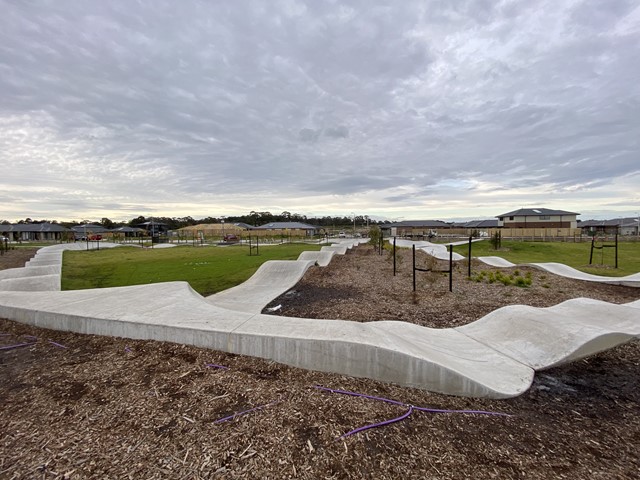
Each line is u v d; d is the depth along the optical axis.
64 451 2.21
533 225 50.16
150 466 2.09
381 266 13.00
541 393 3.34
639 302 6.27
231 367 3.48
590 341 3.92
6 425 2.48
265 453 2.24
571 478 2.15
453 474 2.13
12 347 4.07
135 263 15.41
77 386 3.08
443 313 6.20
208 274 11.71
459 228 59.97
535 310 5.21
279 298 7.83
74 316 4.50
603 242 28.31
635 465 2.31
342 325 4.13
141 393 2.95
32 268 10.03
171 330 4.04
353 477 2.07
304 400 2.91
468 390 3.19
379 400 2.99
